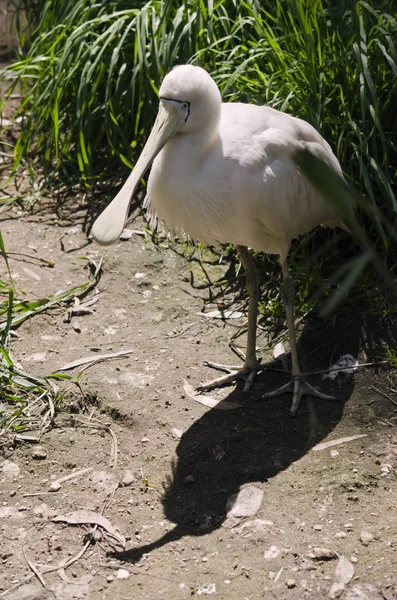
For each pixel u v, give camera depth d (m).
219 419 7.59
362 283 8.82
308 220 8.00
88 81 10.39
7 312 8.77
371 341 8.31
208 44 10.07
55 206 10.69
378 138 9.25
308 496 6.70
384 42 9.23
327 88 9.31
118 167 10.97
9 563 6.27
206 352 8.46
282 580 6.00
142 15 10.41
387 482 6.80
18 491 6.92
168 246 9.80
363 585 5.91
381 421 7.43
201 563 6.20
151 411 7.68
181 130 7.22
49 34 11.16
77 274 9.58
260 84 9.51
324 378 8.00
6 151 11.88
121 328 8.83
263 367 8.18
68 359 8.38
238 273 9.36
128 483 6.96
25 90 12.02
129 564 6.23
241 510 6.61
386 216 9.05
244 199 7.30
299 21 9.40
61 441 7.40
